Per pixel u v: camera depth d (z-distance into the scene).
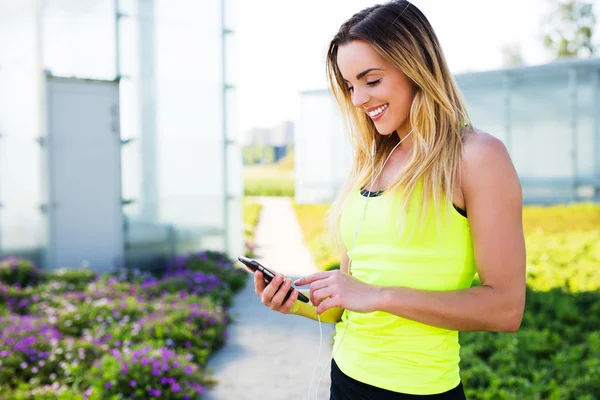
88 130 7.26
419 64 1.27
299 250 9.84
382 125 1.37
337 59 1.38
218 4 7.89
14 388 3.60
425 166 1.27
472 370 3.65
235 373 4.13
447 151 1.26
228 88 8.02
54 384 3.52
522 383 3.49
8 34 6.81
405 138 1.42
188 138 7.84
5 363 3.79
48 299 5.59
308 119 15.35
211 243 8.03
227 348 4.72
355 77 1.34
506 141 13.09
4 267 6.15
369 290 1.25
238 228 8.17
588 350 4.12
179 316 4.82
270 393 3.76
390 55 1.28
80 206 7.24
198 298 5.70
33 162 6.97
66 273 6.42
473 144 1.24
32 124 6.95
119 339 4.38
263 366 4.28
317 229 11.68
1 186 6.87
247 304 6.20
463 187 1.24
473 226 1.23
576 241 8.74
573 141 12.52
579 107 12.45
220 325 4.97
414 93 1.34
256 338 4.99
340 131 14.87
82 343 4.15
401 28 1.28
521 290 1.20
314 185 15.48
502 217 1.20
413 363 1.29
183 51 7.76
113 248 7.42
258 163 39.72
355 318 1.39
